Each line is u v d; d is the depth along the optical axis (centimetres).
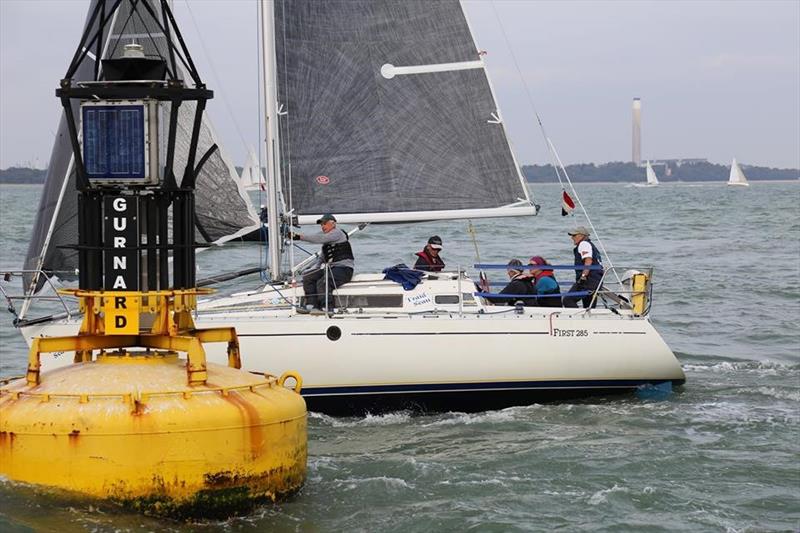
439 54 4053
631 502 2492
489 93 4069
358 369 3406
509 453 2928
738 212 17800
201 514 2181
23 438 2139
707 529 2322
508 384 3475
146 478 2131
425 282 3594
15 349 4419
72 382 2198
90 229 2277
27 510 2125
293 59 3969
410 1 4034
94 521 2123
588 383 3525
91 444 2117
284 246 3931
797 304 5981
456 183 4069
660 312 5662
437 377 3431
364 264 7200
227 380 2280
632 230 12712
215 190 4128
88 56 3938
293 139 3978
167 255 2297
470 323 3450
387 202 4038
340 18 3994
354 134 4012
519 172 4094
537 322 3481
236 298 3650
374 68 4022
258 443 2217
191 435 2144
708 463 2812
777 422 3247
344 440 3116
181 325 2389
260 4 3894
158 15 4022
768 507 2470
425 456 2905
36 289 3759
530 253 8369
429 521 2331
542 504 2475
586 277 3800
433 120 4053
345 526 2292
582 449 2952
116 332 2269
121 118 2252
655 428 3195
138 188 2275
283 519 2283
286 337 3391
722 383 3841
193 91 2286
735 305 5928
